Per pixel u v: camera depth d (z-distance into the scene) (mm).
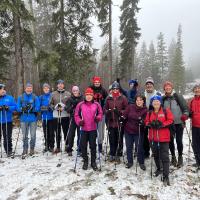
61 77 15430
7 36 13430
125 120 7730
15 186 6727
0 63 13789
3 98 8836
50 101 9016
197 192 6379
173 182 6816
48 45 27484
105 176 7137
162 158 6828
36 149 9734
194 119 7641
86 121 7496
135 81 8570
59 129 9031
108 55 22297
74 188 6520
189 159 8445
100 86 8781
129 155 7676
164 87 7801
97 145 8336
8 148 8914
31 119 8852
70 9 16312
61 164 8016
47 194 6297
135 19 28375
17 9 11703
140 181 6859
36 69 24438
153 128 6902
